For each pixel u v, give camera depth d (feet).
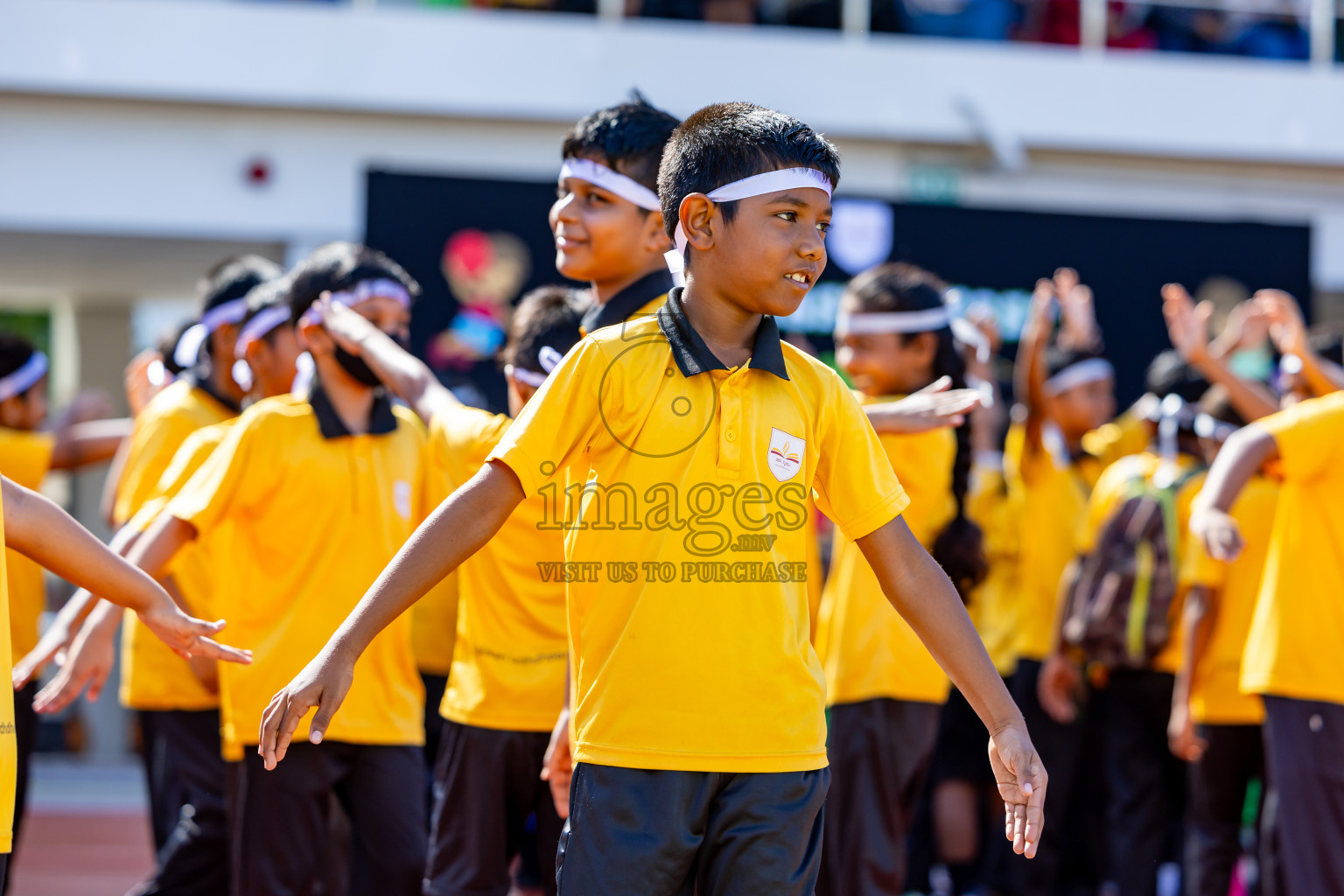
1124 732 57.52
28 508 26.63
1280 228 77.77
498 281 71.46
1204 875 52.44
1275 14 104.94
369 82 90.17
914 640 41.96
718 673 23.04
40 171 87.81
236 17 88.79
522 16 92.17
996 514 60.95
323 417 37.37
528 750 35.99
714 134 24.18
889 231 74.59
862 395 45.98
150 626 28.14
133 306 112.27
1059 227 75.97
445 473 38.06
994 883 62.03
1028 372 59.41
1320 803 40.75
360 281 38.86
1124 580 55.52
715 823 23.20
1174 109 98.53
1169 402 57.62
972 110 95.66
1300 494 41.88
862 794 41.52
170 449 47.60
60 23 86.58
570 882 23.32
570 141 33.96
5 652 25.27
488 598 36.47
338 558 36.73
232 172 89.81
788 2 97.91
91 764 94.94
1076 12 101.45
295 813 35.55
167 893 45.11
